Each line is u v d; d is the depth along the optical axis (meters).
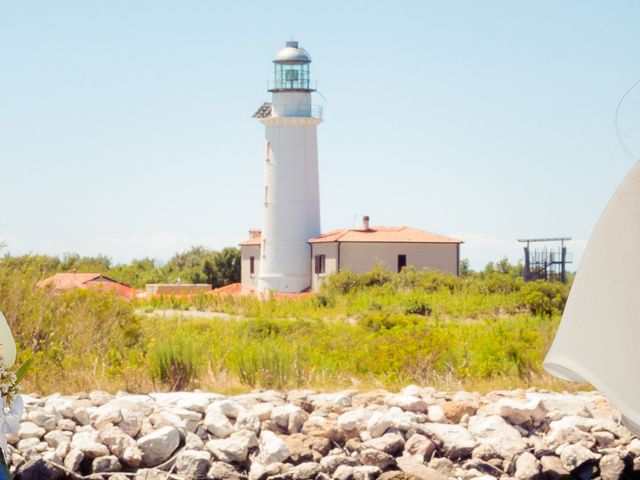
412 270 74.94
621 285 10.98
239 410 16.25
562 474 14.91
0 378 9.71
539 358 22.56
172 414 15.91
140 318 28.20
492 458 15.43
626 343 10.89
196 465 14.66
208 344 26.14
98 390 19.02
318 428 15.78
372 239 85.25
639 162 10.88
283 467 14.75
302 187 90.62
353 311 52.12
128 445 14.98
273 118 89.94
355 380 21.84
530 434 16.20
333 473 14.80
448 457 15.46
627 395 10.80
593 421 16.08
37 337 22.00
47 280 24.38
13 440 15.20
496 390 20.08
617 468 14.71
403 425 15.70
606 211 11.12
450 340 25.27
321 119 91.12
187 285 86.25
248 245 98.94
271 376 20.66
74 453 14.72
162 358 20.19
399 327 31.12
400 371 22.34
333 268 85.12
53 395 17.91
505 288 62.09
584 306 11.28
